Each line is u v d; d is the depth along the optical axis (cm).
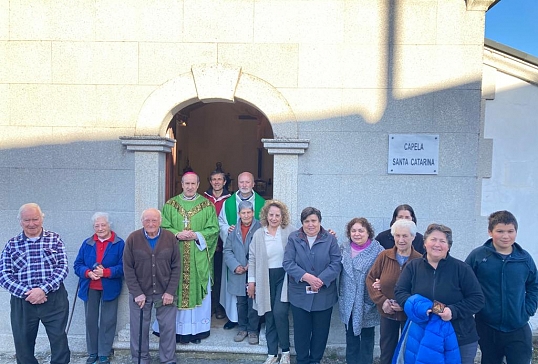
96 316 431
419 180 448
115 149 459
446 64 443
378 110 448
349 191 452
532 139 450
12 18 456
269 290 421
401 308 345
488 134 452
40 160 462
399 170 448
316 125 451
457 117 444
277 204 423
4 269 377
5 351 464
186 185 445
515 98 449
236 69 450
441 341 292
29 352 390
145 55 454
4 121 461
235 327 487
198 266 438
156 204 458
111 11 453
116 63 455
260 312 417
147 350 416
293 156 451
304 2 447
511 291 322
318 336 401
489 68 449
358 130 450
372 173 450
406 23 443
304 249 394
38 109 459
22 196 463
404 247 352
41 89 458
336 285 421
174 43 453
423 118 446
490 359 340
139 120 455
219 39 452
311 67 449
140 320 405
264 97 452
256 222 452
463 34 441
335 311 454
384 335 365
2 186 463
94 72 456
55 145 461
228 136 921
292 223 454
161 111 456
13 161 463
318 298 392
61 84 457
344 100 449
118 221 462
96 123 459
